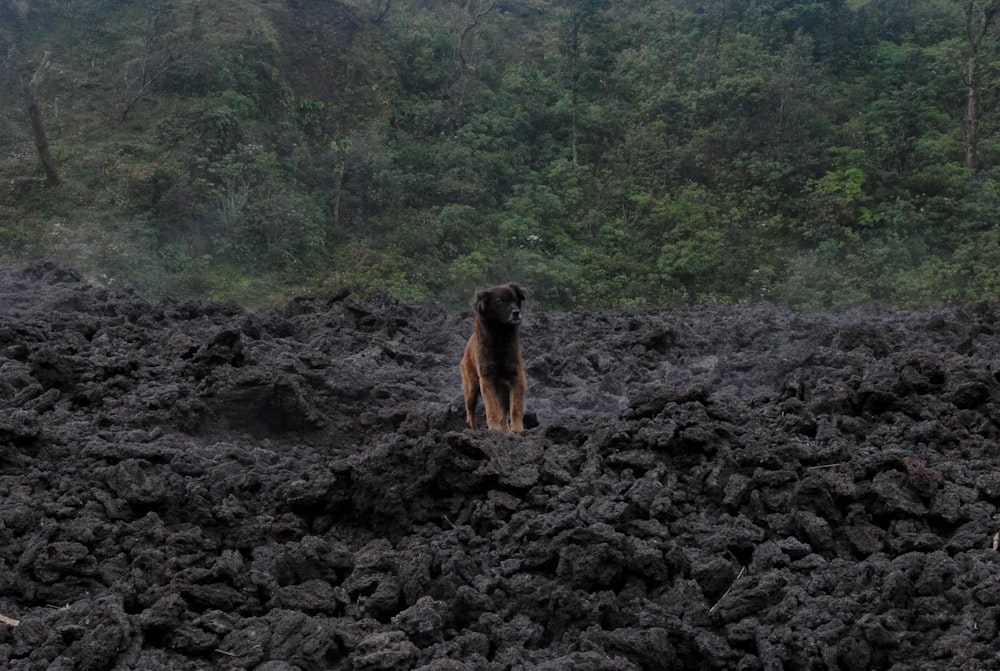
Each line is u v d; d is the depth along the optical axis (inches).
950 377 283.3
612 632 172.2
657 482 217.9
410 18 2236.7
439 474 221.6
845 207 1636.3
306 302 525.0
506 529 205.5
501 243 1617.9
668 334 477.4
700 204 1707.7
